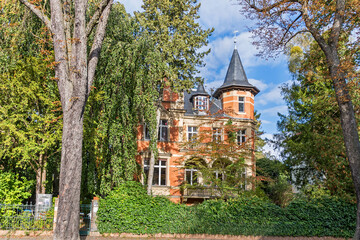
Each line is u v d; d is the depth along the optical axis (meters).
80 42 10.64
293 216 14.86
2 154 13.48
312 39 25.95
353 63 12.42
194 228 13.94
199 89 29.34
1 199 13.31
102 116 15.94
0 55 13.91
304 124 22.12
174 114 26.69
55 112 14.82
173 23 21.59
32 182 14.41
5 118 13.66
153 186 24.89
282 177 31.09
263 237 14.28
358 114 16.80
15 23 13.96
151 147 18.09
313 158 19.42
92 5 16.25
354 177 10.95
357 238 10.48
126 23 18.56
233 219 14.38
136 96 16.80
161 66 17.70
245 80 30.75
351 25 13.06
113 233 13.29
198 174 21.48
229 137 21.92
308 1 12.84
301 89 24.45
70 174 10.30
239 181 19.70
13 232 12.20
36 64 14.59
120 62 16.41
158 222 13.80
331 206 15.25
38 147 13.34
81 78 10.54
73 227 10.24
